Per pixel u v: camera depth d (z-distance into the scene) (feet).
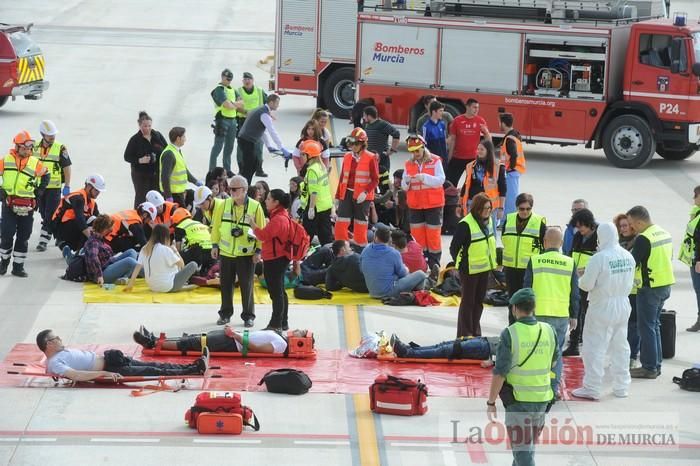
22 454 138.41
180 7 631.97
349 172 221.25
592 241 178.70
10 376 162.61
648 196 286.05
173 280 202.39
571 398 162.20
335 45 372.99
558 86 319.47
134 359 167.53
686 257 191.21
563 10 323.57
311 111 391.04
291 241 180.55
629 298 174.91
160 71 449.06
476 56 325.21
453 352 171.53
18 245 209.46
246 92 299.17
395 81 334.85
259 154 288.71
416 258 208.33
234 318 191.62
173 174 229.45
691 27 311.27
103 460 137.28
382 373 167.94
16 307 192.75
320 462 138.31
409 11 338.75
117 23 571.28
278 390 159.22
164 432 145.69
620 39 317.83
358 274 203.21
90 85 415.85
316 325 188.75
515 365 126.31
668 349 180.04
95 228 207.31
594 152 347.56
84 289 203.72
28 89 364.79
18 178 207.10
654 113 313.73
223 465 136.67
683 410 157.99
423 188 215.51
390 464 138.41
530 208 178.60
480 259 176.96
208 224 220.43
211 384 161.68
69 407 152.56
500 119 244.63
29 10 604.08
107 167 297.53
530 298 126.62
